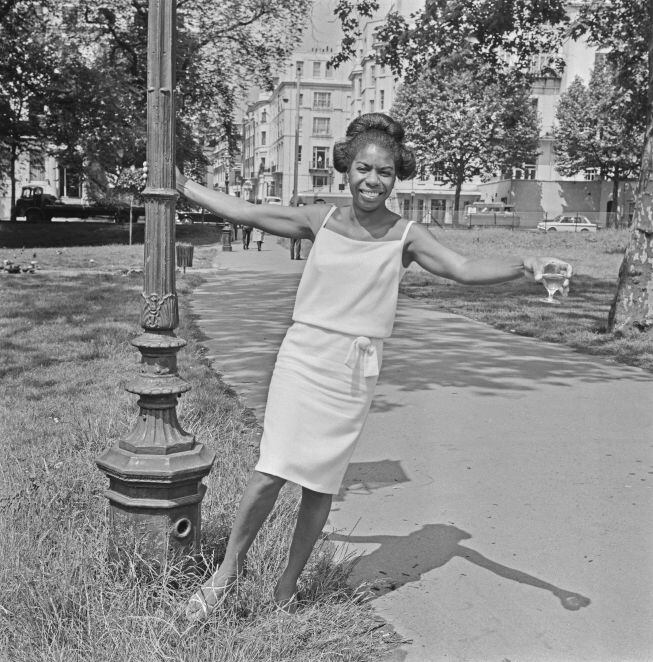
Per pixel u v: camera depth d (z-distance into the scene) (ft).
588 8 54.90
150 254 10.71
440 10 52.90
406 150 9.85
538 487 16.84
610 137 184.85
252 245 124.88
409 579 12.35
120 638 8.95
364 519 14.88
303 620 9.82
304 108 323.98
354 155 9.74
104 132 116.26
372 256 9.62
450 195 256.73
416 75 55.47
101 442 17.07
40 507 12.59
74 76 110.73
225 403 21.95
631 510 15.57
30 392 22.89
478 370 29.96
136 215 173.06
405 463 18.38
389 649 10.22
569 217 183.01
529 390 26.55
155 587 9.98
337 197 298.35
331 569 11.56
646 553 13.56
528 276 9.19
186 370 26.58
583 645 10.50
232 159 134.00
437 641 10.48
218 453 16.42
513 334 39.60
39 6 109.19
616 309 38.45
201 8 102.17
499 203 211.20
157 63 10.50
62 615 9.57
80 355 29.07
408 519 14.92
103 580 10.13
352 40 54.49
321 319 9.65
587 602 11.73
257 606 10.14
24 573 10.37
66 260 79.56
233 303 48.16
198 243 125.80
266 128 379.14
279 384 9.74
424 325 41.91
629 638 10.71
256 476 9.71
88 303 44.65
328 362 9.59
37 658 8.80
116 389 23.30
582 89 193.36
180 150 126.52
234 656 8.75
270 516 12.84
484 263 9.44
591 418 22.82
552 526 14.70
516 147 193.67
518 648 10.39
